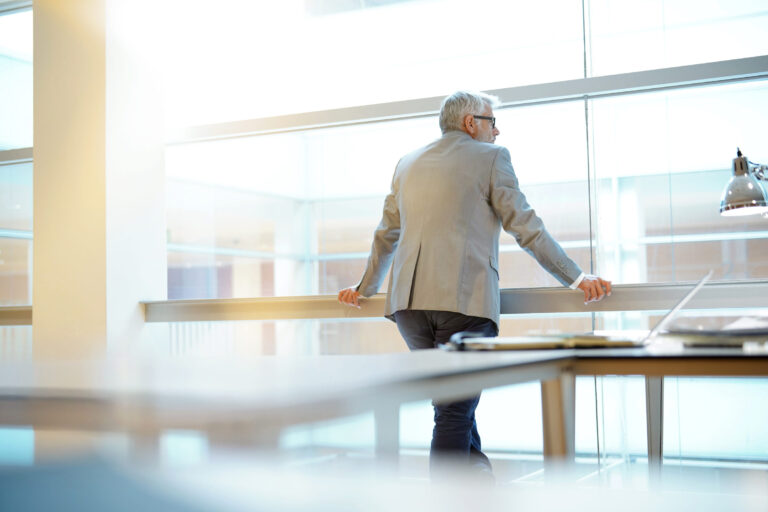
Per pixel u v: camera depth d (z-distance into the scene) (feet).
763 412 9.37
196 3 12.51
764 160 9.84
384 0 11.44
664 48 10.10
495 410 10.52
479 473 8.05
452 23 11.09
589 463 9.98
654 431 8.72
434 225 8.51
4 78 13.84
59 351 12.00
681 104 10.19
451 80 11.08
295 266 13.60
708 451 9.56
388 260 9.58
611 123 10.50
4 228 13.80
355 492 2.16
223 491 2.02
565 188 10.69
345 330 11.74
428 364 3.62
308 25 11.87
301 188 13.21
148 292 12.26
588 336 5.41
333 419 2.48
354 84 11.60
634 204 10.40
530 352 4.59
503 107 10.94
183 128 12.53
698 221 10.16
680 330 5.27
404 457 10.81
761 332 4.91
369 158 12.50
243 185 13.69
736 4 9.78
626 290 9.52
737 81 9.91
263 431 2.26
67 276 11.98
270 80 12.09
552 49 10.61
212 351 11.96
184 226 15.15
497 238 8.70
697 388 9.63
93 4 11.98
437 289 8.40
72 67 12.07
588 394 10.03
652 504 2.35
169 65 12.63
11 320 13.21
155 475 2.17
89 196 11.89
